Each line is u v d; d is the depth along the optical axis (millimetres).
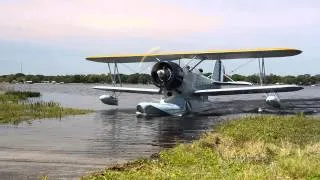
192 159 9445
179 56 25344
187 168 8469
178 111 23578
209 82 28203
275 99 24797
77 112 24250
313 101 37938
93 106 31438
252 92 25031
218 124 17781
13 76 145125
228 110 26625
